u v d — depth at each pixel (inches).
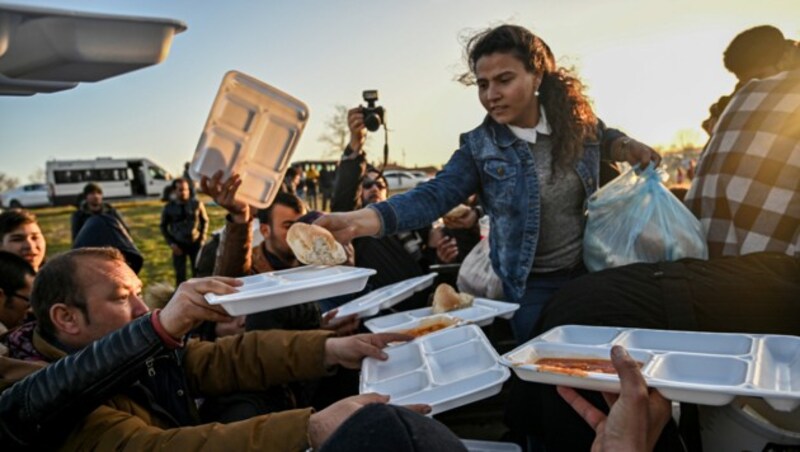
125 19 35.4
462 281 123.5
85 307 63.1
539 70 88.4
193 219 360.8
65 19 33.5
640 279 67.3
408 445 21.9
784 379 47.5
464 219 149.6
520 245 94.0
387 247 137.9
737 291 63.4
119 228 150.6
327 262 74.0
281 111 67.8
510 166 92.8
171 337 54.6
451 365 73.4
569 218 94.2
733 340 54.5
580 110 92.0
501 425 105.3
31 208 1433.3
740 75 105.1
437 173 99.3
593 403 62.2
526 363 52.3
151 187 1508.4
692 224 82.4
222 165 68.6
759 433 55.9
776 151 78.8
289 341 79.2
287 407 83.2
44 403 49.7
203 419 78.7
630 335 59.2
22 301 101.6
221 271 94.6
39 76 39.9
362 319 112.4
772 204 78.7
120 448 52.7
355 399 54.7
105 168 1453.0
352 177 149.7
